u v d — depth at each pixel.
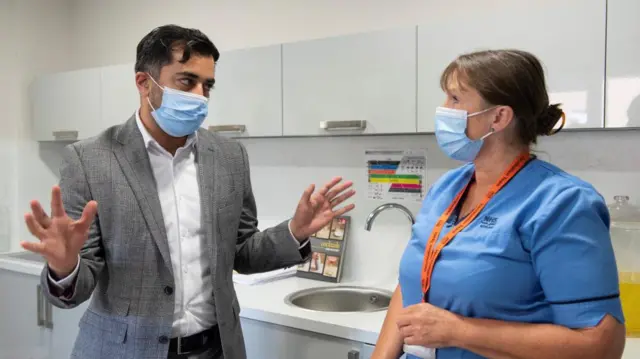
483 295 1.10
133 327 1.39
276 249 1.61
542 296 1.11
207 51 1.48
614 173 1.93
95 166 1.42
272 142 2.76
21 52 3.31
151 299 1.41
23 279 2.88
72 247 1.21
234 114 2.47
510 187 1.16
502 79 1.13
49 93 3.19
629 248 1.77
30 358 2.89
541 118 1.20
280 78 2.32
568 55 1.72
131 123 1.52
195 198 1.53
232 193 1.58
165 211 1.49
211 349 1.52
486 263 1.11
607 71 1.66
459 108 1.20
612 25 1.64
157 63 1.44
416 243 1.30
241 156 1.67
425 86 1.96
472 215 1.19
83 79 3.00
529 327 1.06
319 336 1.87
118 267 1.41
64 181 1.42
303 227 1.59
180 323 1.46
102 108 2.92
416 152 2.34
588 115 1.70
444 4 2.23
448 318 1.12
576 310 1.02
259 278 2.44
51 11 3.46
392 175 2.40
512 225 1.10
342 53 2.15
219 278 1.50
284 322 1.94
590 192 1.09
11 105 3.28
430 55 1.95
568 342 1.01
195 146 1.58
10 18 3.26
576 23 1.70
